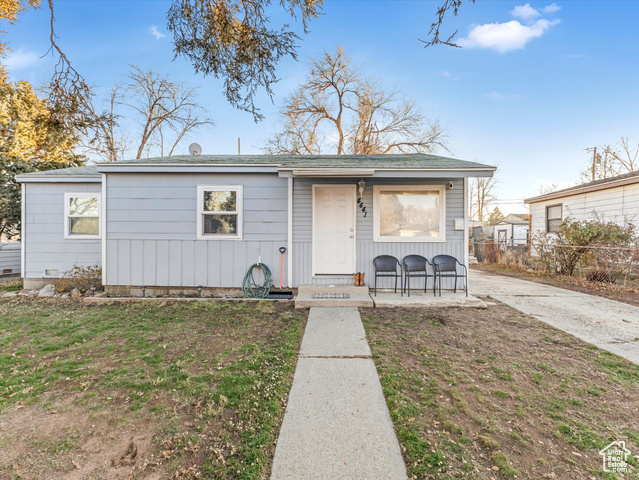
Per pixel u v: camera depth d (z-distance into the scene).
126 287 6.58
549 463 1.85
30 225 7.58
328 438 2.09
